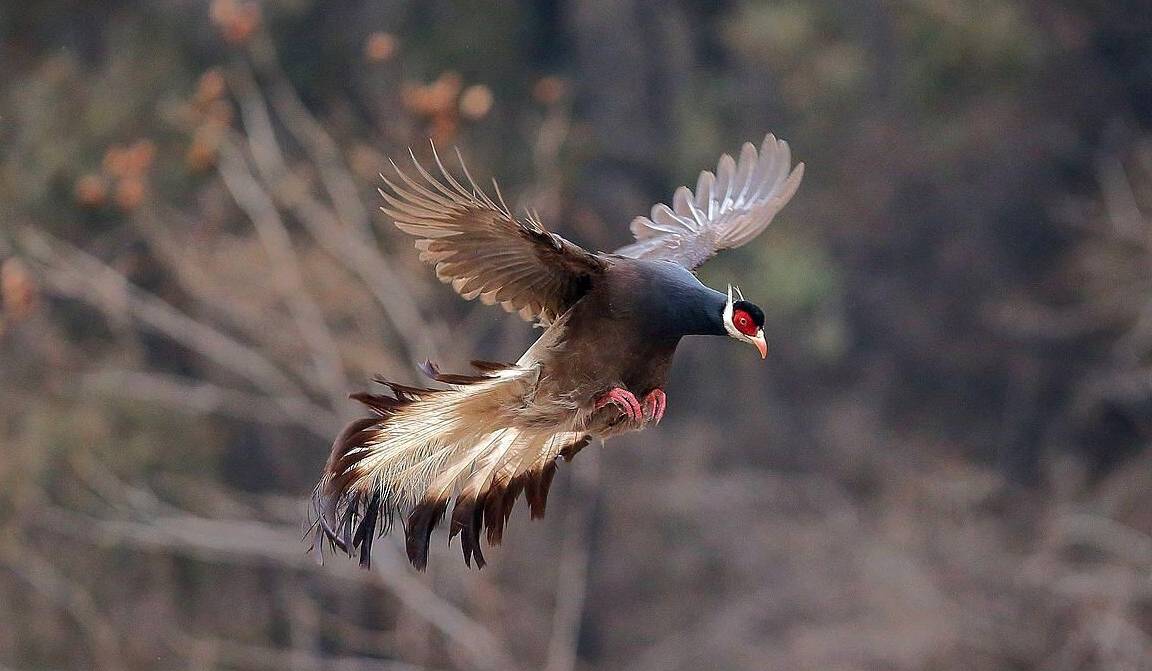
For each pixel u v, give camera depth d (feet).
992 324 86.38
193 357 67.31
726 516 76.02
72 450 60.18
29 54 71.77
